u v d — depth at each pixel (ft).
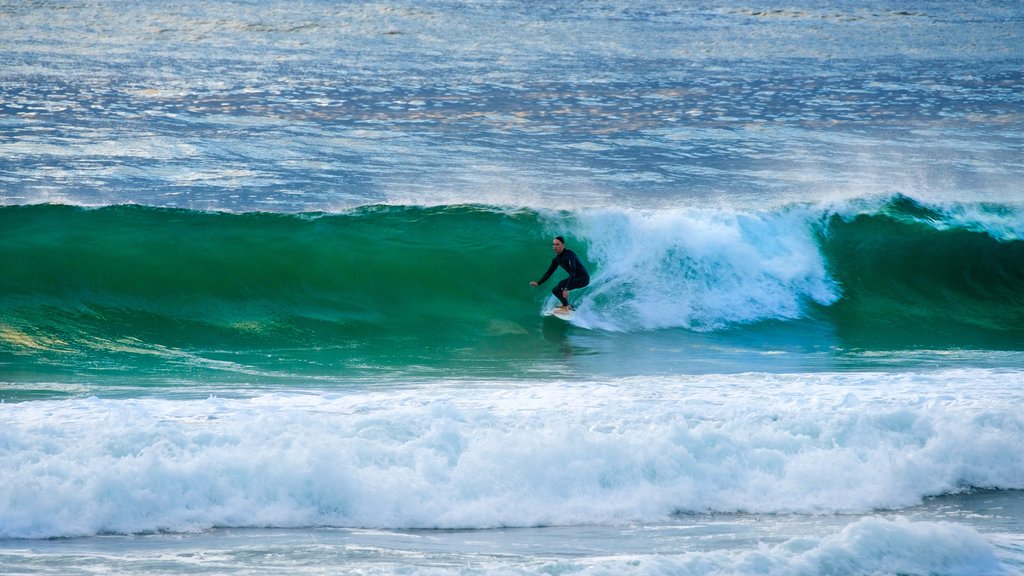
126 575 69.21
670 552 77.30
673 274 203.21
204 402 120.57
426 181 269.23
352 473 87.25
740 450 97.30
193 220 199.72
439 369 154.81
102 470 83.66
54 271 181.68
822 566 69.10
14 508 79.25
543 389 133.59
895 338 193.57
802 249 216.54
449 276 197.67
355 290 192.54
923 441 103.86
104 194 243.60
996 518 89.40
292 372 149.48
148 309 178.91
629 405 117.60
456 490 87.66
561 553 76.54
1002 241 226.17
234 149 308.40
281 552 75.25
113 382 137.18
